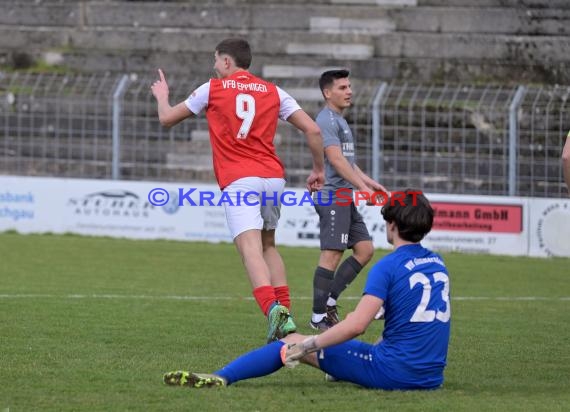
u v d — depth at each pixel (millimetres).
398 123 61375
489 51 71375
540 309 33938
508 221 53188
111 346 24625
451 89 63406
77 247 51188
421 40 71688
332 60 71188
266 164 23469
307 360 18953
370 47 72125
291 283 40219
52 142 66438
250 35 72875
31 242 52781
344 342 18625
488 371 22203
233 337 26500
